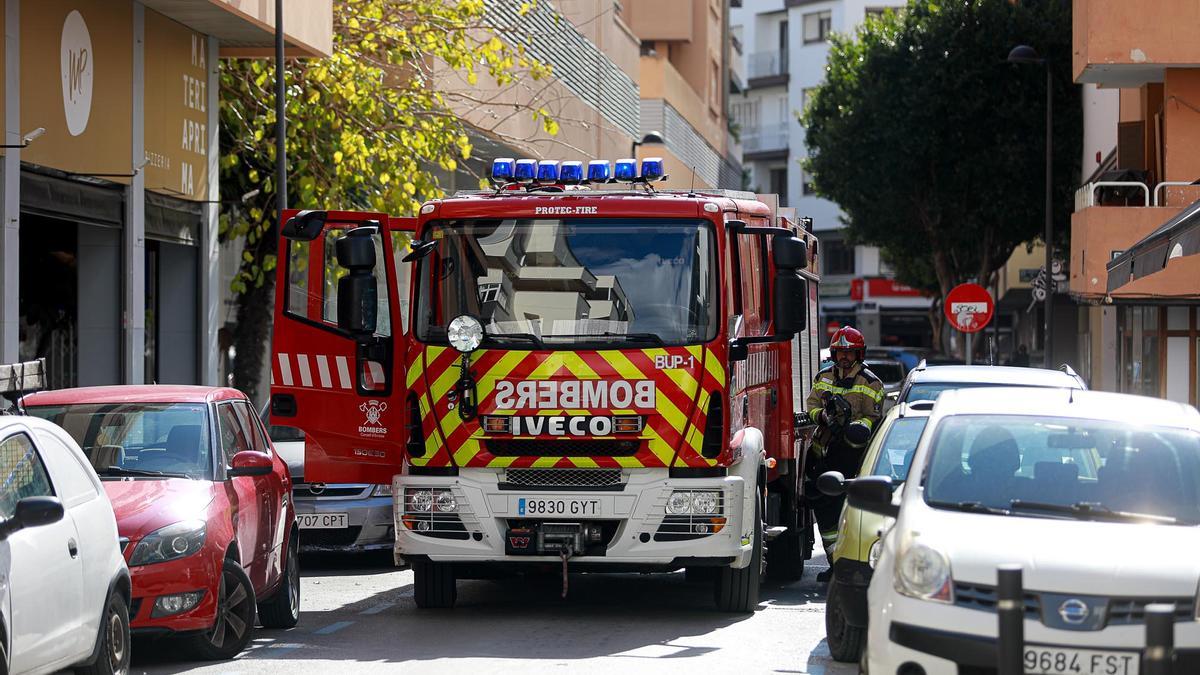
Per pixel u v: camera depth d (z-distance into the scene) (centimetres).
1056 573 789
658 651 1166
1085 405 961
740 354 1305
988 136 4909
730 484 1270
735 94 9562
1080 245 2984
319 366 1334
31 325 1988
